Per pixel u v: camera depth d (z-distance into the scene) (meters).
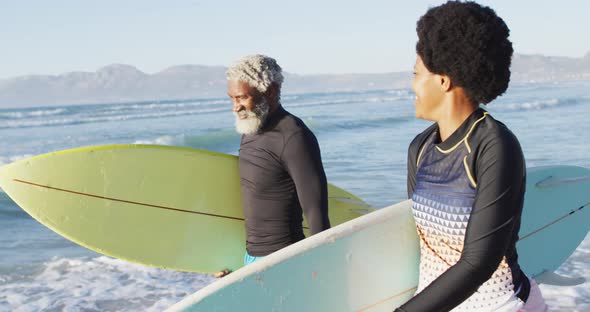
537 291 1.63
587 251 5.56
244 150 2.74
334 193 3.96
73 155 3.40
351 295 1.70
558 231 2.55
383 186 9.12
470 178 1.42
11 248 6.11
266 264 1.65
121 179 3.45
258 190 2.67
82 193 3.41
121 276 5.24
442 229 1.51
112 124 29.06
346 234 1.69
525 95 51.94
